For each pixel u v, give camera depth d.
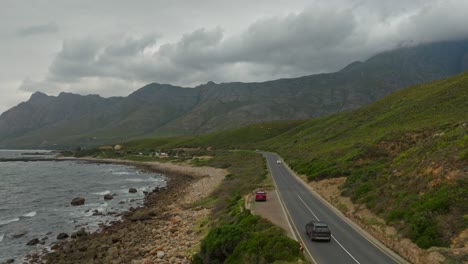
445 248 22.42
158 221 50.00
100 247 39.88
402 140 58.88
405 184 35.34
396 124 79.88
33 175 127.38
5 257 39.47
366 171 47.94
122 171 146.00
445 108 73.56
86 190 89.44
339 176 55.72
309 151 98.44
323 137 116.56
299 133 168.62
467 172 29.64
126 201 72.75
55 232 49.44
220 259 27.55
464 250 21.58
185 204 61.94
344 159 61.84
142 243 40.06
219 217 43.12
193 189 80.56
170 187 90.75
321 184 55.16
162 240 39.69
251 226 31.91
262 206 42.53
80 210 63.78
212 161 145.62
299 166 77.50
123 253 36.91
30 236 47.75
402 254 25.45
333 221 35.56
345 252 26.16
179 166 147.62
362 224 33.22
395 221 29.62
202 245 29.44
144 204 67.75
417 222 26.36
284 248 24.62
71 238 46.31
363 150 60.41
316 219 36.25
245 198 49.16
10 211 63.25
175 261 31.86
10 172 139.50
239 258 24.81
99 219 56.41
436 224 25.41
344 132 106.25
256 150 162.12
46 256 39.19
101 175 128.50
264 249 24.73
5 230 50.62
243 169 102.38
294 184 60.78
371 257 25.22
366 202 37.53
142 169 154.50
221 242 27.39
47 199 75.69
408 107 90.38
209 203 58.25
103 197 78.19
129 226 49.31
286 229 32.22
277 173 75.88
